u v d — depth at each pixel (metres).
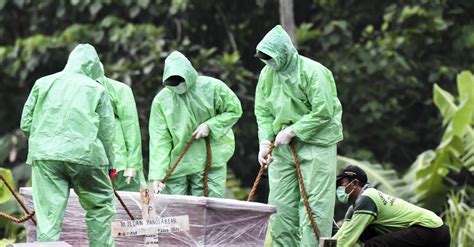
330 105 17.52
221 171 19.23
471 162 24.70
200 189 19.16
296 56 17.62
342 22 30.59
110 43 30.45
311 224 17.70
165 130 18.95
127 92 18.94
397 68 30.48
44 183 15.87
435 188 24.98
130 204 16.91
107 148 16.09
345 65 30.48
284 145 17.88
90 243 16.00
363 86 30.80
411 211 16.17
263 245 16.67
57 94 15.98
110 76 29.56
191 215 16.36
